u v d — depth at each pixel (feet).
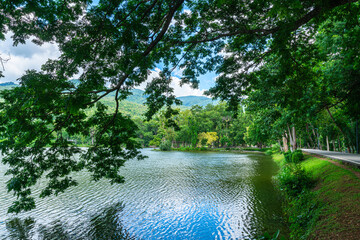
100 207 41.68
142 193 51.26
